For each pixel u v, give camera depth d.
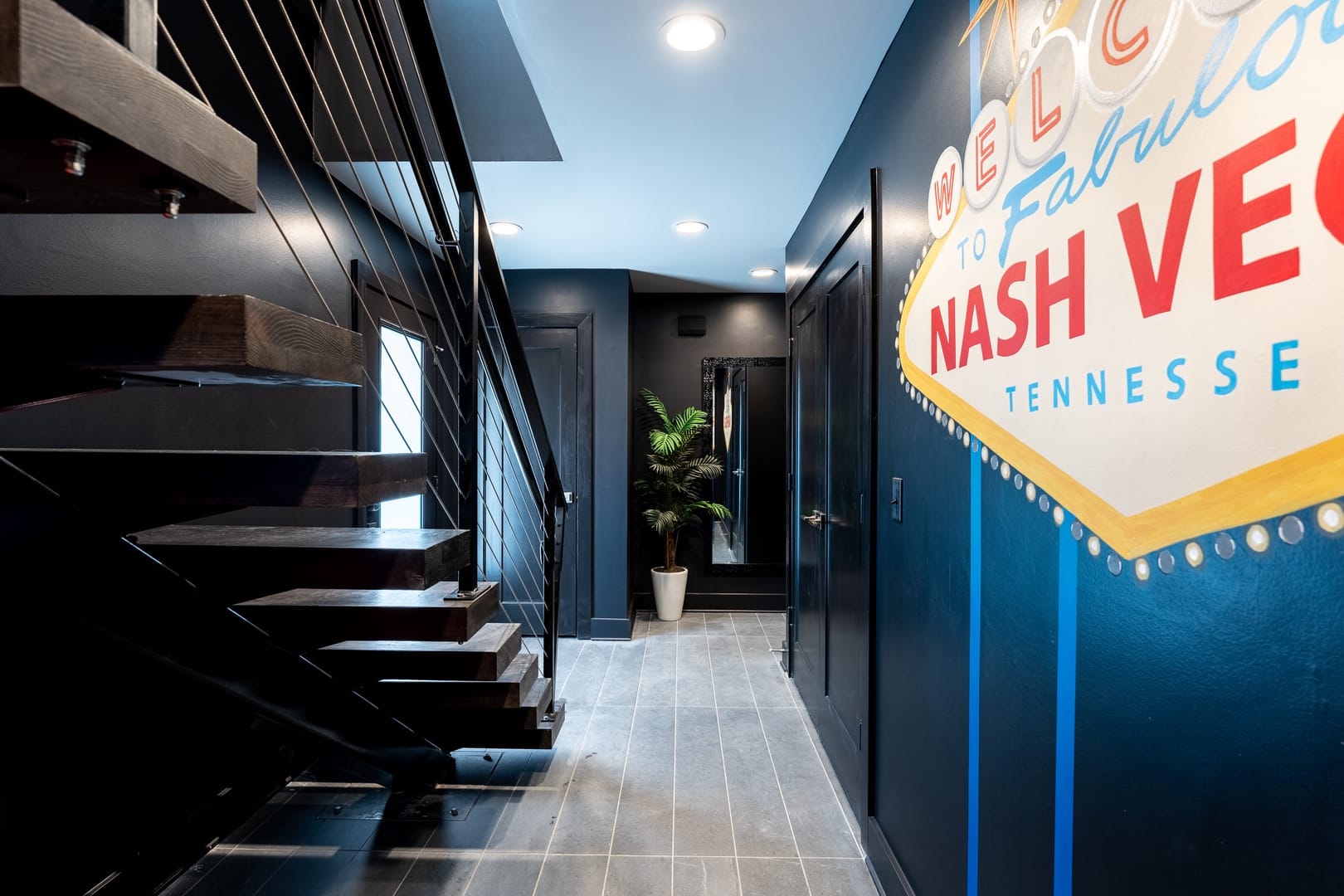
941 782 1.45
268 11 2.12
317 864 1.90
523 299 4.11
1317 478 0.59
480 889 1.79
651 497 4.60
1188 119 0.72
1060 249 0.98
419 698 1.94
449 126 1.52
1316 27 0.58
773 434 4.76
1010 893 1.15
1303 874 0.61
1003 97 1.16
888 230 1.83
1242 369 0.66
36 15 0.41
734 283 4.46
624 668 3.54
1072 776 0.96
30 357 0.65
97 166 0.51
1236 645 0.68
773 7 1.64
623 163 2.53
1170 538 0.76
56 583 1.07
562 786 2.32
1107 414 0.87
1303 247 0.59
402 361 3.16
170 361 0.64
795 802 2.23
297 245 2.28
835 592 2.49
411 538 1.32
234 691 1.39
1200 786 0.73
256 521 2.14
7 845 1.34
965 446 1.32
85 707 1.51
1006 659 1.15
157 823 1.76
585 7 1.64
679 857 1.93
